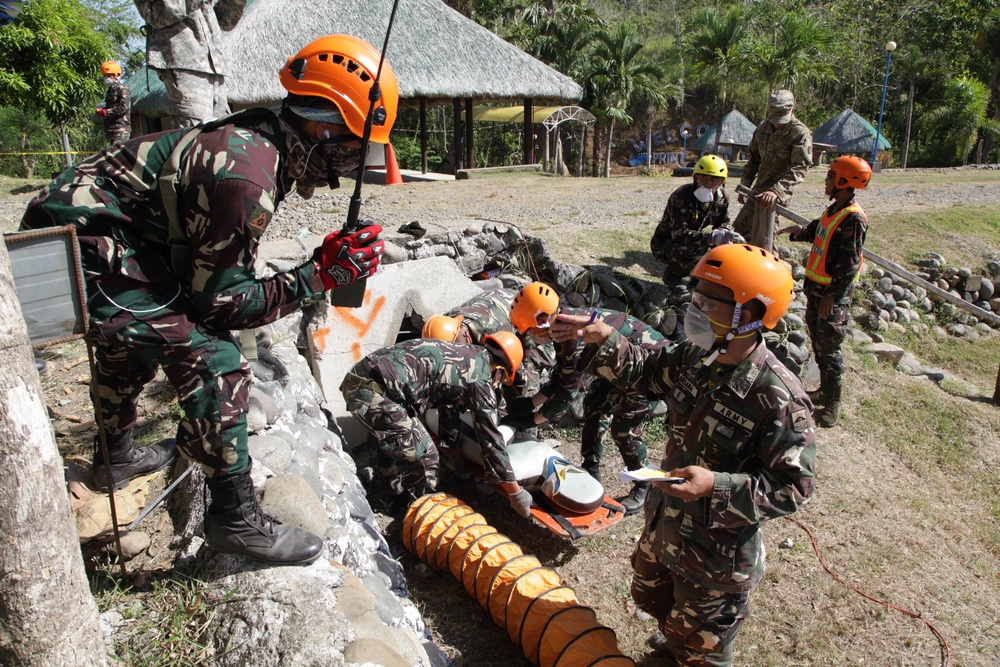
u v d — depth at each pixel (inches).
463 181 581.0
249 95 635.5
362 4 706.2
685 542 106.3
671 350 110.7
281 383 167.5
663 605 123.9
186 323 87.2
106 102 403.2
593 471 194.9
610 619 152.6
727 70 1300.4
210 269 82.6
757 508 97.3
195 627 94.4
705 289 97.0
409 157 1419.8
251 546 97.4
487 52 740.7
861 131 1208.2
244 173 80.6
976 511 217.2
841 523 196.2
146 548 110.0
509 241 275.6
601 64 1237.1
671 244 265.6
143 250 86.7
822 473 219.1
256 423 131.8
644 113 1582.2
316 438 148.9
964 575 183.2
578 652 122.5
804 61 1266.0
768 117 275.7
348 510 135.0
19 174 969.5
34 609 66.8
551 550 173.3
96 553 107.1
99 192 83.6
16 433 63.0
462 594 152.9
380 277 222.5
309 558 101.5
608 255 319.0
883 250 387.2
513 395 209.5
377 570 127.6
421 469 169.6
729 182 594.9
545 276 276.7
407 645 100.5
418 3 735.1
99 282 84.2
